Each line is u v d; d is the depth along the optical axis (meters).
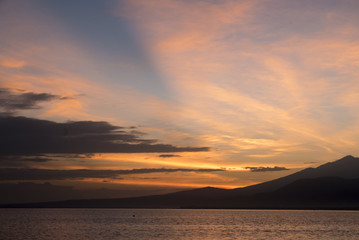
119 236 101.81
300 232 114.62
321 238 97.06
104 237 99.25
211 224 154.75
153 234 107.56
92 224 154.75
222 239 94.50
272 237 99.44
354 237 99.31
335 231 117.94
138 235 104.50
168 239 94.44
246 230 122.19
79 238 96.56
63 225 147.50
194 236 102.00
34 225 147.00
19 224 153.38
